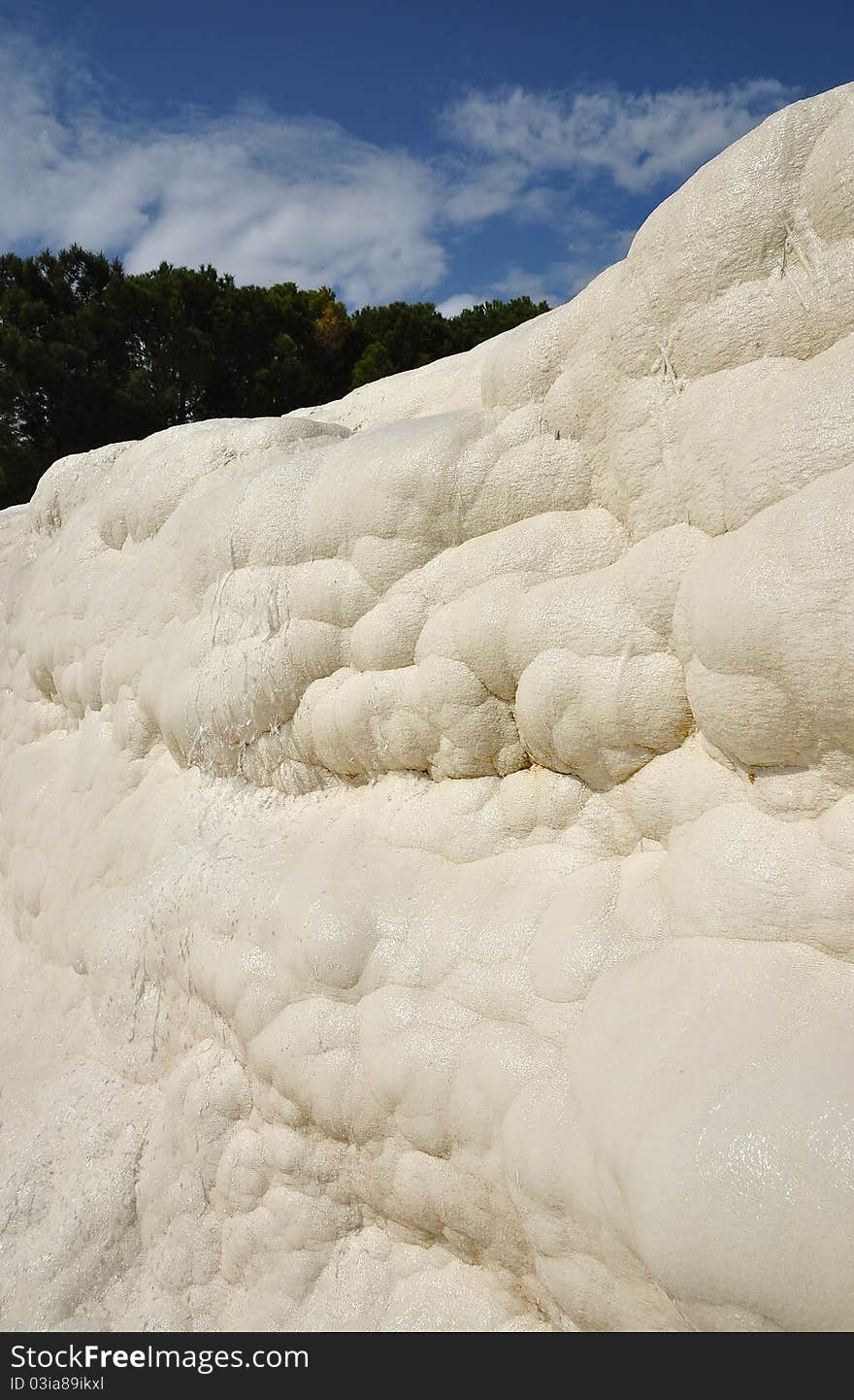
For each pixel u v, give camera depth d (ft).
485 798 9.12
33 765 15.65
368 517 9.77
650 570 7.69
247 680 10.90
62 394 54.13
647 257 7.89
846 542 5.94
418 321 65.10
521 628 8.36
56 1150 10.46
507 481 9.02
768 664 6.32
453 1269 8.20
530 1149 6.79
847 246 6.81
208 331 58.49
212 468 13.17
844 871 6.12
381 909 8.73
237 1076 9.52
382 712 9.70
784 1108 5.26
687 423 7.59
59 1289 9.37
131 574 13.52
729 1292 5.15
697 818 7.40
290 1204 8.91
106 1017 11.30
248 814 11.25
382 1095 8.05
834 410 6.40
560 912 7.69
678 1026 6.16
